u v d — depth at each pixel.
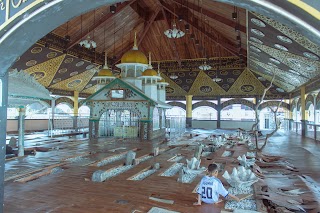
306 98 14.83
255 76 19.08
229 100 20.97
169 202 3.48
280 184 4.70
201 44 17.97
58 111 24.06
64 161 6.60
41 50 12.74
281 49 9.49
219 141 10.29
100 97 12.44
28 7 1.91
